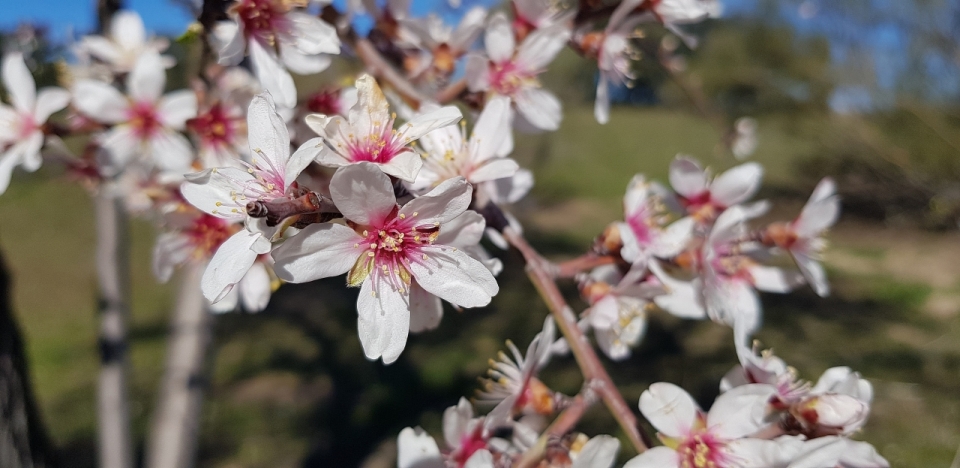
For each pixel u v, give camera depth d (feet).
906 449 1.91
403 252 0.45
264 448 1.90
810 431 0.50
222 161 0.68
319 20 0.60
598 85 0.68
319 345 2.53
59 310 2.78
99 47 0.79
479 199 0.54
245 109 0.70
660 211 0.70
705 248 0.63
